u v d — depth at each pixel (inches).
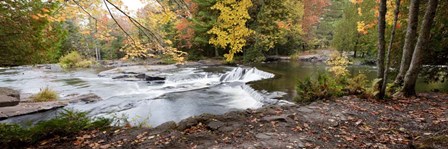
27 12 215.0
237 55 1144.8
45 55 279.7
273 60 1171.3
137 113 381.4
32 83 638.5
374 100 258.4
